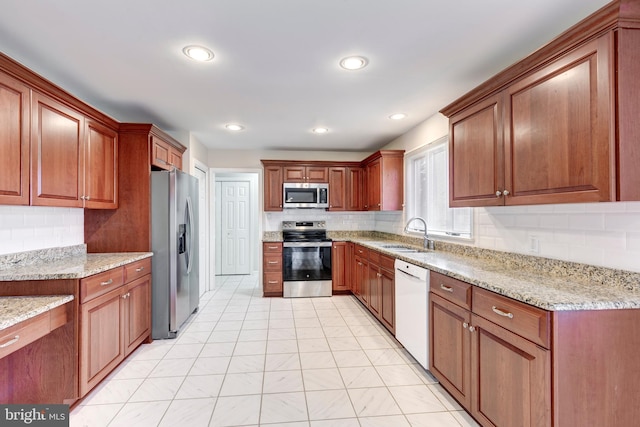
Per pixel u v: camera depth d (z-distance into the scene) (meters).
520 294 1.40
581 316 1.27
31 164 1.91
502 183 1.85
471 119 2.14
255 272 6.15
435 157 3.37
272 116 3.24
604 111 1.27
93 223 2.87
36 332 1.58
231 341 2.93
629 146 1.24
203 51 1.93
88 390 1.97
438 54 1.99
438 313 2.12
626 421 1.30
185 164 3.85
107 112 3.09
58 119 2.13
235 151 4.91
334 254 4.56
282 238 4.79
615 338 1.29
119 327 2.35
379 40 1.83
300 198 4.69
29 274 1.84
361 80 2.37
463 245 2.72
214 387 2.15
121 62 2.07
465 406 1.81
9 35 1.74
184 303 3.23
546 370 1.26
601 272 1.60
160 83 2.40
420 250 3.18
